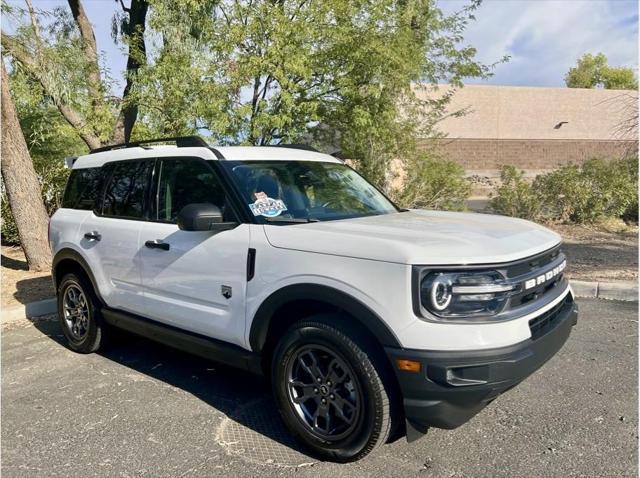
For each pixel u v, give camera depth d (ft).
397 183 32.91
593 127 94.53
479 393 8.48
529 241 10.13
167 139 14.23
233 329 11.19
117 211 14.78
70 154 40.96
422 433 9.20
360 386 9.21
